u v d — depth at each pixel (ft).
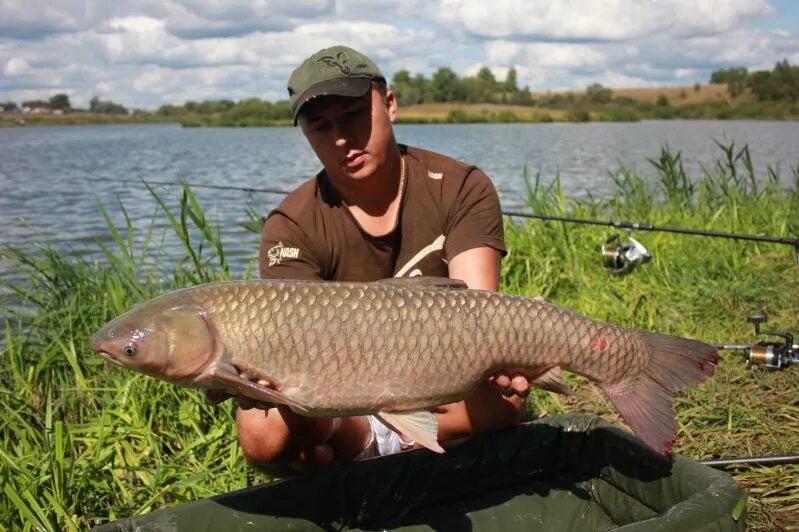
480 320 7.53
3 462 9.71
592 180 47.96
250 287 7.32
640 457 8.69
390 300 7.39
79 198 42.01
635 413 7.88
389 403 7.50
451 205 9.23
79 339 13.58
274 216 9.41
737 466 9.93
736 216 21.34
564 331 7.73
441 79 239.09
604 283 17.37
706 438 10.80
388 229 9.23
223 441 11.00
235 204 38.37
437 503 9.25
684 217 22.08
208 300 7.27
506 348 7.63
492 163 61.57
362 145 8.65
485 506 9.34
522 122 194.59
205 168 62.90
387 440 9.93
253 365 7.23
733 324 14.64
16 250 17.12
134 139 124.88
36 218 34.35
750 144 80.02
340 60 8.58
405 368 7.41
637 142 90.94
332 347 7.26
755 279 16.69
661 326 14.82
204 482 10.23
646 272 17.70
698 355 7.86
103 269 15.31
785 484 9.50
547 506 9.41
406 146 9.52
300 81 8.66
